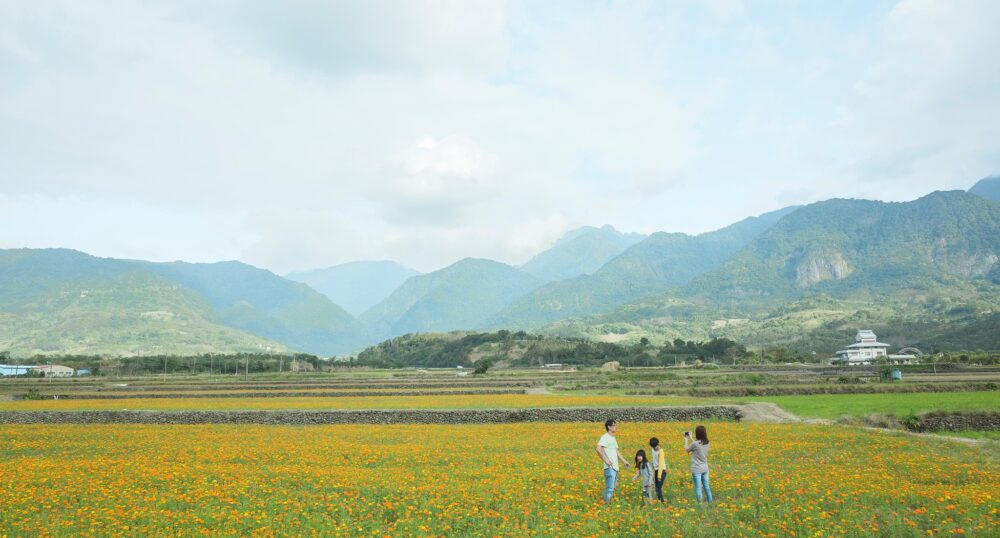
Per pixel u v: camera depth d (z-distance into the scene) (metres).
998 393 60.06
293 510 19.06
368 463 28.34
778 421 44.72
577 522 17.23
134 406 63.12
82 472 25.77
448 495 20.77
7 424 51.56
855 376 89.38
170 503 20.16
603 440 19.64
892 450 28.52
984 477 21.66
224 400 71.12
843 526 15.80
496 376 132.38
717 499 19.53
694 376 103.94
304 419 51.50
